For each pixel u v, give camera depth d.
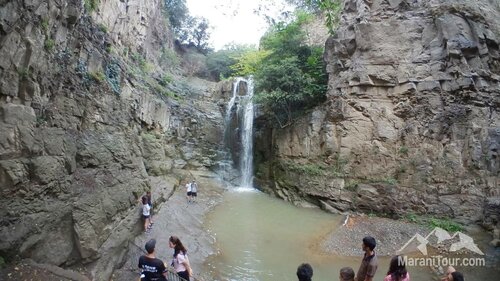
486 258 10.85
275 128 22.84
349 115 17.98
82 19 12.30
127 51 21.94
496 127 14.89
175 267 7.13
